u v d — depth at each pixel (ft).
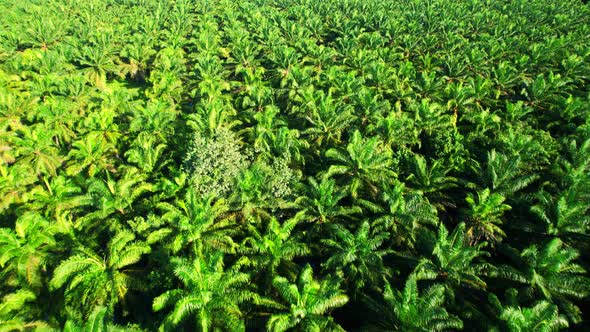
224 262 59.67
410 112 100.99
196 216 59.00
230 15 194.59
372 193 70.49
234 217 65.10
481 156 82.02
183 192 67.67
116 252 53.83
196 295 47.19
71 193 68.54
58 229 58.85
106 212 62.28
